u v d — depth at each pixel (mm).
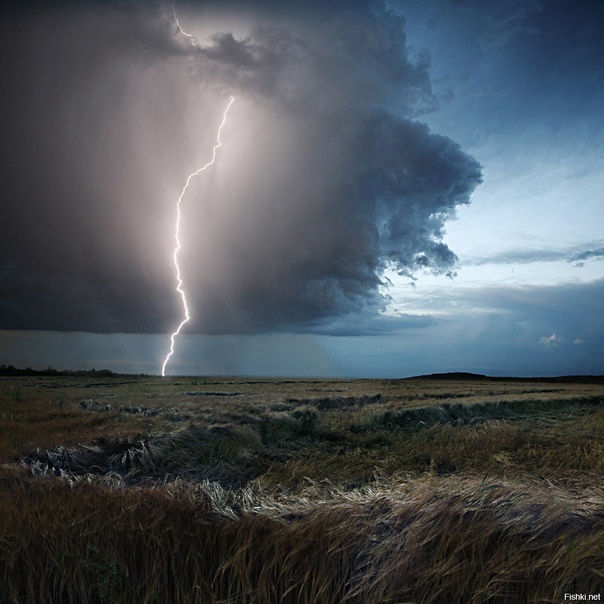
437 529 3744
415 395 24578
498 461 10484
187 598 3453
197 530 3801
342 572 3547
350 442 13891
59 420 13461
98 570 3469
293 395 24344
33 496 4844
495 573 3412
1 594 3439
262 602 3381
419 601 3314
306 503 4586
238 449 11320
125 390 29094
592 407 20281
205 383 43062
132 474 9180
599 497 4629
